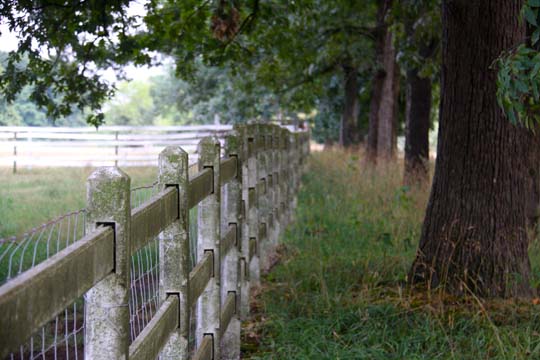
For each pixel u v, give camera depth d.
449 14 7.03
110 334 2.77
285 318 6.63
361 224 11.12
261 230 8.73
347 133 28.11
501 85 4.88
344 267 8.39
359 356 5.45
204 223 5.03
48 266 2.14
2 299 1.83
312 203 13.84
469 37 6.97
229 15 8.47
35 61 8.55
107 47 9.55
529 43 7.86
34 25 7.96
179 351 3.97
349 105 28.08
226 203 6.10
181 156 3.97
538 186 9.18
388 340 5.86
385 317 6.29
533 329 5.95
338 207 12.86
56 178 15.36
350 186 14.98
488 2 6.86
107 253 2.70
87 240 2.51
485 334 5.88
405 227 10.43
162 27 9.73
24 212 10.34
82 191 12.80
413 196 12.13
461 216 7.14
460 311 6.46
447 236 7.19
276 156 10.66
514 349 5.35
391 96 21.77
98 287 2.77
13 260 6.99
